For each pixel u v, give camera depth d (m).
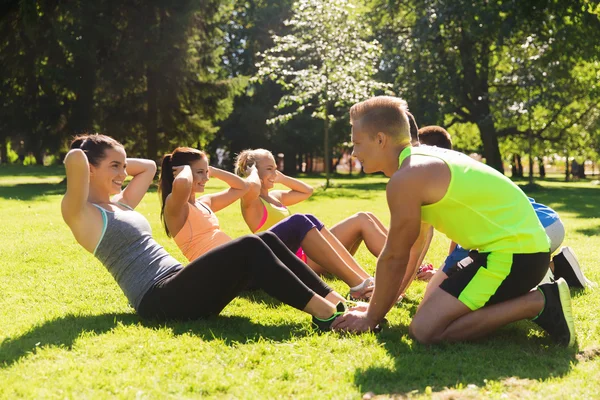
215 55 28.19
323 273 5.50
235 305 4.50
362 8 27.64
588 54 21.55
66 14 23.77
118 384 2.85
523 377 3.00
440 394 2.76
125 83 25.56
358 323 3.67
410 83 29.11
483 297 3.46
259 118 41.38
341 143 42.69
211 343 3.43
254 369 3.09
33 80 24.81
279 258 3.85
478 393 2.76
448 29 27.03
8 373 2.98
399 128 3.61
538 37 24.17
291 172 46.31
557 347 3.47
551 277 4.60
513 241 3.42
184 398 2.70
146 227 3.96
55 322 3.89
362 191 21.80
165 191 4.77
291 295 3.65
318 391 2.81
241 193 5.35
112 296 4.81
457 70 29.33
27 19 20.11
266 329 3.77
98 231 3.80
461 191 3.39
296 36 24.34
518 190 3.58
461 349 3.41
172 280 3.74
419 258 4.59
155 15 25.05
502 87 29.36
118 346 3.35
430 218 3.52
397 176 3.41
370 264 6.25
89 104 25.16
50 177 31.56
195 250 4.68
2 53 23.61
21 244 7.43
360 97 22.86
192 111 28.22
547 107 27.45
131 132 27.50
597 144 30.91
